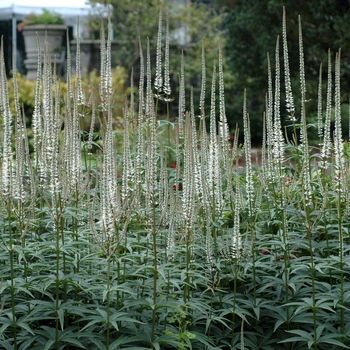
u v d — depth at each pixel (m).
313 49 24.53
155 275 6.07
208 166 7.27
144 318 6.71
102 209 5.81
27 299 6.73
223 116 7.93
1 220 7.74
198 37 37.56
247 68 28.81
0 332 5.80
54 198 6.29
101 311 6.04
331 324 6.93
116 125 18.48
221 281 7.66
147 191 6.12
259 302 7.19
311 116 26.47
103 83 8.81
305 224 6.82
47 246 6.50
